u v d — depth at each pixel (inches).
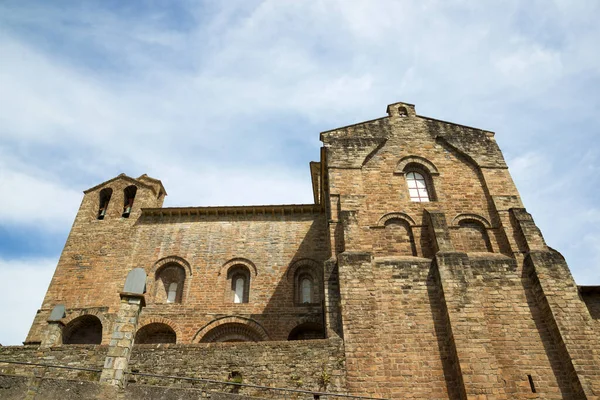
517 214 812.6
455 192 879.1
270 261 1000.2
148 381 629.6
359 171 892.6
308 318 908.6
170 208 1082.7
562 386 629.0
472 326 657.0
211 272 988.6
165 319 915.4
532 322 691.4
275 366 637.3
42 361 666.8
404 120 1000.2
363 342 658.2
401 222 840.9
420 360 646.5
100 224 1106.7
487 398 591.5
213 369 637.9
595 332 657.6
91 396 460.8
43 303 965.2
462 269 719.7
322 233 1035.3
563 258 740.0
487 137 970.1
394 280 732.0
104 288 975.6
